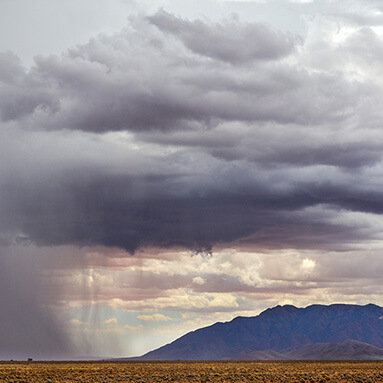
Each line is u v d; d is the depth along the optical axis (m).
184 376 135.12
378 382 115.56
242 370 171.00
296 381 119.00
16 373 144.50
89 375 140.75
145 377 131.00
